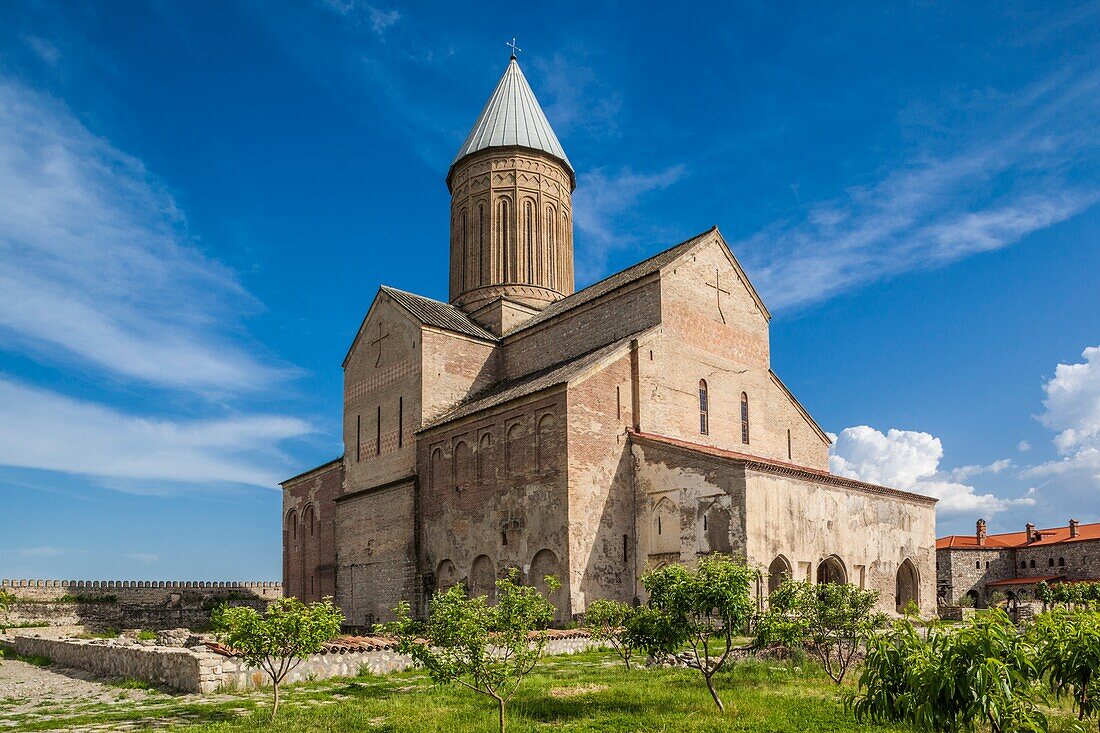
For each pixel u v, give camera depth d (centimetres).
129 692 2025
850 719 1452
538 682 1953
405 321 4331
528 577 3319
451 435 3841
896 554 3616
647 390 3572
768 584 2972
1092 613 1145
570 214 5144
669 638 1642
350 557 4359
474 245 4903
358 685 2014
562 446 3259
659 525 3281
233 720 1600
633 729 1427
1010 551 7531
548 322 4247
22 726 1593
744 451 3988
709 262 4006
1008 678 909
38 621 5009
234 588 5991
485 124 5066
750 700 1655
